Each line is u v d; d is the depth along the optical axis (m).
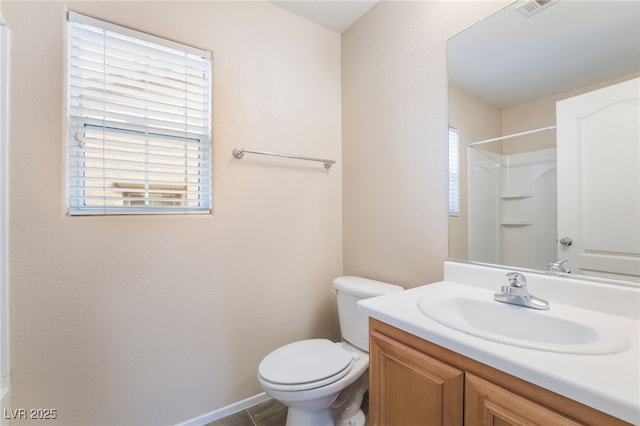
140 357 1.33
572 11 0.97
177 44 1.42
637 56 0.84
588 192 0.93
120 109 1.33
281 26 1.72
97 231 1.24
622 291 0.83
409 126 1.48
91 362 1.23
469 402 0.71
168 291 1.39
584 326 0.78
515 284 0.96
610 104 0.89
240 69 1.58
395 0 1.56
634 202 0.84
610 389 0.50
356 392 1.48
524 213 1.08
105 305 1.25
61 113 1.18
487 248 1.18
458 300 1.06
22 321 1.11
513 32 1.11
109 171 1.31
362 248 1.77
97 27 1.25
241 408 1.57
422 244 1.42
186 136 1.49
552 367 0.58
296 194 1.77
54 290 1.16
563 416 0.56
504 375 0.65
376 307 0.96
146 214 1.37
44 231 1.15
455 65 1.28
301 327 1.78
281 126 1.71
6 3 1.09
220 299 1.52
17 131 1.10
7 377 0.87
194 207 1.51
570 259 0.96
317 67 1.86
